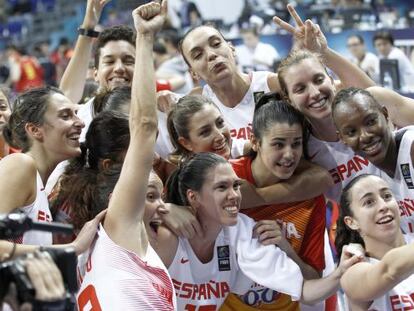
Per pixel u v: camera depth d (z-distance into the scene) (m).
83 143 3.42
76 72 4.59
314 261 3.62
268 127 3.46
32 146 3.34
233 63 4.16
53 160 3.35
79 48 4.59
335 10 10.41
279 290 3.35
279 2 11.66
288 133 3.45
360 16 10.23
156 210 3.21
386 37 7.18
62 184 3.31
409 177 3.59
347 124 3.46
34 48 14.73
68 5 16.41
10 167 3.11
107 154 3.32
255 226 3.46
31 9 17.03
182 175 3.30
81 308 2.92
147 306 2.84
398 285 3.35
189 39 4.12
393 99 3.89
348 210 3.42
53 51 14.95
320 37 4.06
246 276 3.44
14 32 16.52
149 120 2.89
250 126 4.26
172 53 10.09
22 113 3.32
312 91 3.59
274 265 3.37
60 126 3.29
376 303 3.33
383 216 3.34
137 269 2.87
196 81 4.63
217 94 4.29
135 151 2.88
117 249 2.87
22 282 2.11
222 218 3.24
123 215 2.88
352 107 3.45
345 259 3.34
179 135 3.62
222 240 3.40
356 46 7.38
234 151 4.06
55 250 2.24
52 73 13.12
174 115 3.63
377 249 3.38
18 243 3.12
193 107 3.58
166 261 3.29
